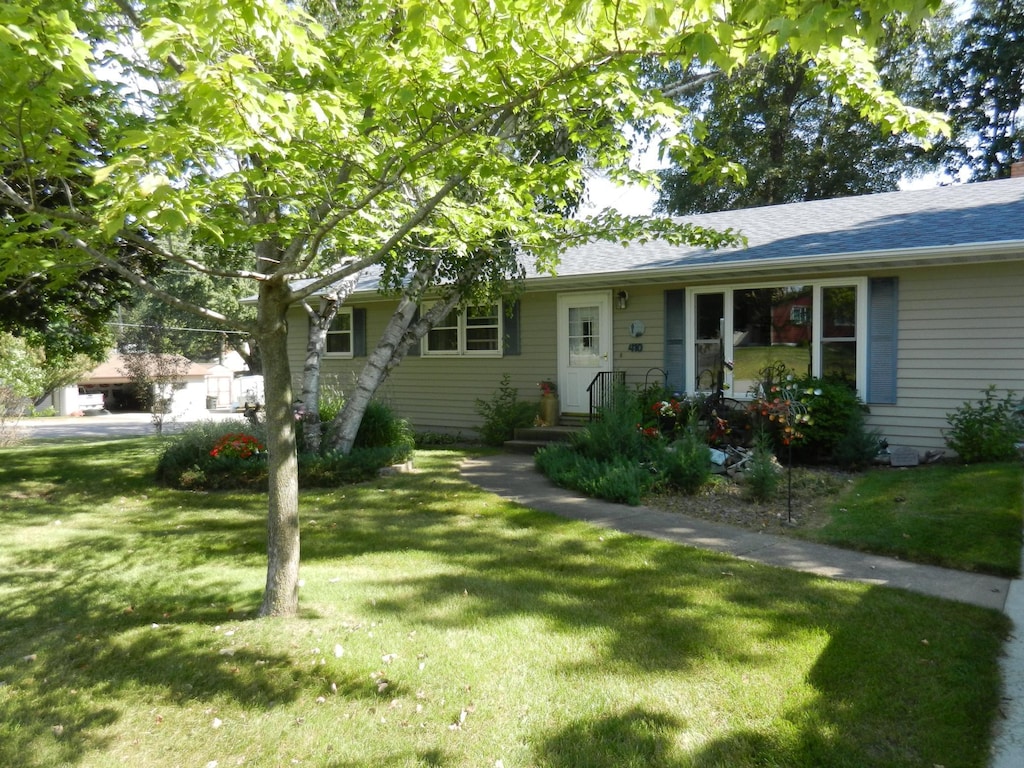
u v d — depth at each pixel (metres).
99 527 7.20
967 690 3.47
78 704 3.65
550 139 8.61
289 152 4.68
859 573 5.29
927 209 11.06
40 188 6.04
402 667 3.90
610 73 4.10
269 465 4.70
